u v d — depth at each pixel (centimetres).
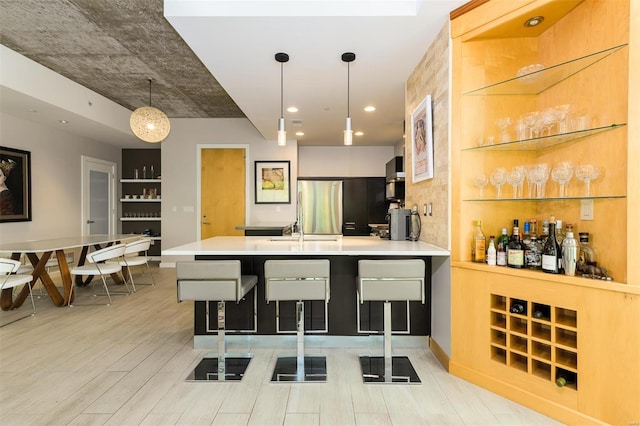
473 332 221
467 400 201
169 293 451
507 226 232
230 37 251
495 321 214
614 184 174
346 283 279
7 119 459
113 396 204
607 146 178
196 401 199
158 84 460
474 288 220
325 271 229
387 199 637
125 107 564
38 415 184
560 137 196
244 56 282
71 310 377
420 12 226
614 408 164
